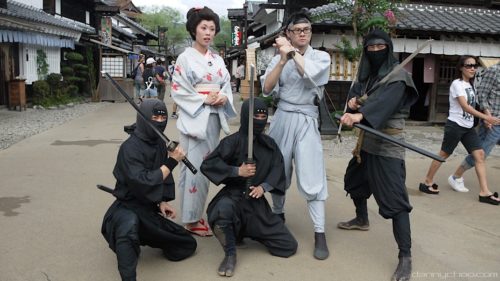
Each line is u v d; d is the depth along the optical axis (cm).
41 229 400
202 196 393
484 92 550
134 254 291
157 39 3962
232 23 2720
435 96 1204
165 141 305
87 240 378
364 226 419
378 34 329
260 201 354
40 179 569
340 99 1081
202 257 354
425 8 1232
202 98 379
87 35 1845
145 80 1440
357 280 320
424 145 916
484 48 1130
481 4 1350
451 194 571
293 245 355
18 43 1384
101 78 1833
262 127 347
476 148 541
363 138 353
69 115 1302
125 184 312
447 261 362
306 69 343
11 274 315
